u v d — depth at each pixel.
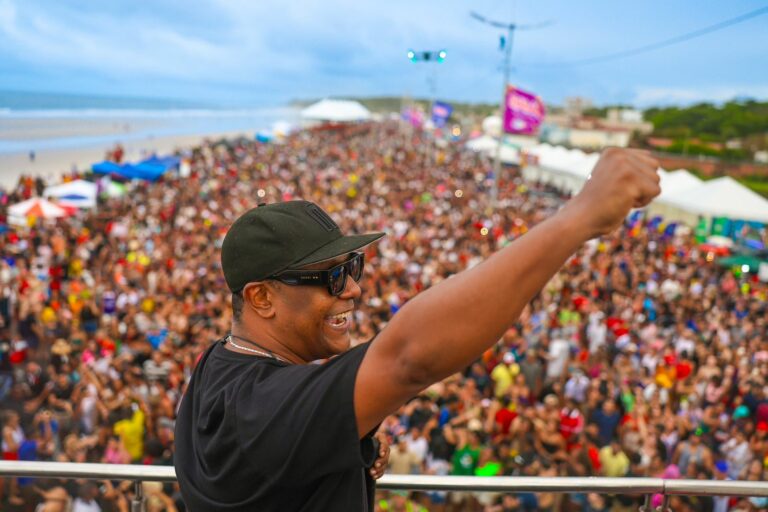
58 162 47.91
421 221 23.06
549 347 10.43
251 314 1.15
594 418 7.59
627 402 8.36
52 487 2.22
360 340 10.56
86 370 8.46
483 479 1.91
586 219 0.81
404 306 0.86
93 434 7.02
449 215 24.56
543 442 6.95
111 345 9.70
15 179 38.25
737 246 20.78
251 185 30.42
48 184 28.73
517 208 29.09
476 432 6.98
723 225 22.89
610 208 0.81
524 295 0.80
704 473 7.05
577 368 9.43
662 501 1.95
